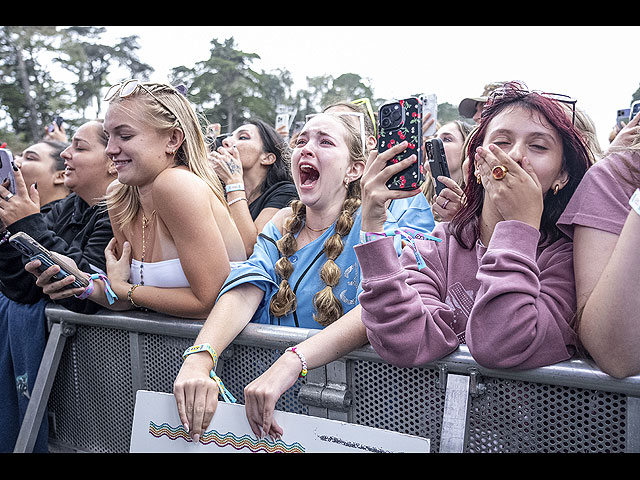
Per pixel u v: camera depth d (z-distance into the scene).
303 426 1.34
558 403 1.17
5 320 2.26
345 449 1.29
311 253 1.71
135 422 1.54
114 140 1.78
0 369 2.25
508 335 1.14
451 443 1.21
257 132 3.27
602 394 1.13
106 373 2.00
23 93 25.36
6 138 24.81
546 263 1.28
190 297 1.74
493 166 1.21
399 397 1.37
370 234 1.30
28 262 1.84
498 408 1.23
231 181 2.69
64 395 2.16
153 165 1.78
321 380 1.48
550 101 1.26
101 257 2.10
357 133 1.78
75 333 2.09
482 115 1.38
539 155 1.26
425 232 1.78
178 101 1.87
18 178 2.00
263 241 1.84
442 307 1.33
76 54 25.77
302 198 1.74
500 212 1.23
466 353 1.24
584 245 1.18
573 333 1.17
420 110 1.26
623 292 1.03
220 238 1.73
